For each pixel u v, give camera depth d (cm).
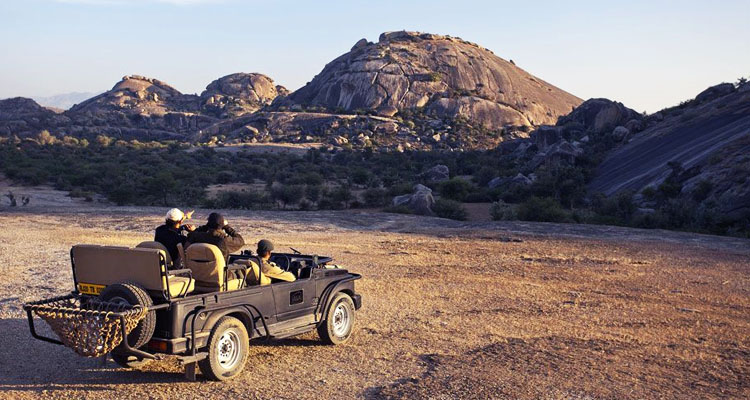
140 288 623
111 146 18850
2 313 985
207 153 15862
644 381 720
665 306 1205
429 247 2123
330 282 849
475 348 852
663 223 4397
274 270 781
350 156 16475
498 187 8906
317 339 884
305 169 12319
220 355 680
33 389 638
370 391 659
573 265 1769
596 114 15012
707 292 1380
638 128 11981
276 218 3081
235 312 707
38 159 12100
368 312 1074
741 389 700
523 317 1070
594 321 1052
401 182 9694
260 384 672
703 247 2302
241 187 9281
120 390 642
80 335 598
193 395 631
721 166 5847
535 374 734
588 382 708
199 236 727
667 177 6519
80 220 2705
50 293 1148
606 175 9131
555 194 7412
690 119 10006
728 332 996
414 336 915
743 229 3953
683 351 866
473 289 1335
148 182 6850
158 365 738
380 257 1825
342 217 3250
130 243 1975
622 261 1881
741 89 10600
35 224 2508
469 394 655
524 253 2017
